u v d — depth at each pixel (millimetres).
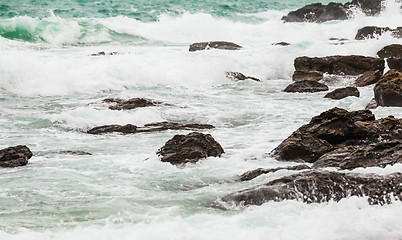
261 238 8781
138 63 29469
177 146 14523
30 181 12648
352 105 22672
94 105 22641
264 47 37750
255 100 24688
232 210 10477
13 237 8938
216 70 30641
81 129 19750
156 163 14031
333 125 15219
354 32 46156
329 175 10703
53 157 15297
